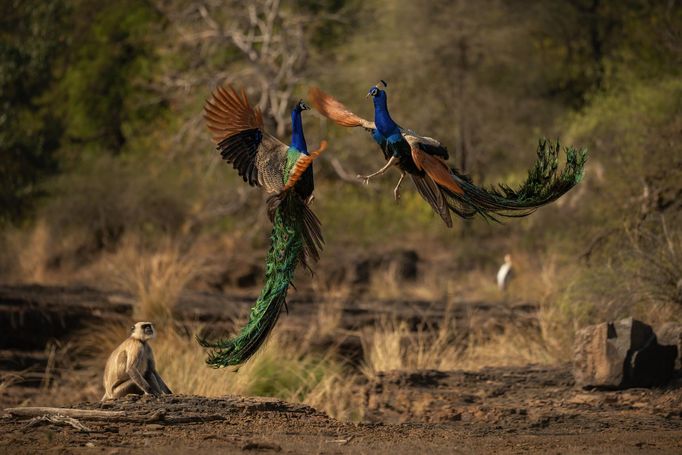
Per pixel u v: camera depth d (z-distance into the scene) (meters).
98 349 56.19
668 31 80.25
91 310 59.44
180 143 116.81
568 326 52.78
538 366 46.88
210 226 104.25
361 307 69.75
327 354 55.38
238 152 22.66
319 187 110.00
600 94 85.31
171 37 119.31
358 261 92.56
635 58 99.75
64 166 111.38
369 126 22.75
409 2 110.31
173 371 46.72
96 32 130.00
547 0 112.44
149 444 25.39
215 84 106.75
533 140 103.12
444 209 22.86
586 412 35.62
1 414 33.94
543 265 75.75
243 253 95.31
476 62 109.81
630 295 49.16
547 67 116.19
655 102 70.06
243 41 112.94
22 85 109.25
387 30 111.88
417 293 85.75
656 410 35.25
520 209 23.67
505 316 62.00
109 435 26.73
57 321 57.72
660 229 55.94
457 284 89.44
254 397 32.94
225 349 24.06
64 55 124.81
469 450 25.66
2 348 56.22
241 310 61.72
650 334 39.72
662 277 48.81
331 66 110.81
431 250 102.38
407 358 54.31
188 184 108.44
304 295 77.56
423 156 21.89
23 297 60.28
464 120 107.94
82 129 129.25
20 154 104.44
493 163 108.00
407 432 29.41
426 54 107.38
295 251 24.16
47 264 97.00
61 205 102.69
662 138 61.75
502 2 111.25
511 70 110.44
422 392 42.44
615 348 39.28
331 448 25.50
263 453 24.23
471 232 100.56
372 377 48.50
